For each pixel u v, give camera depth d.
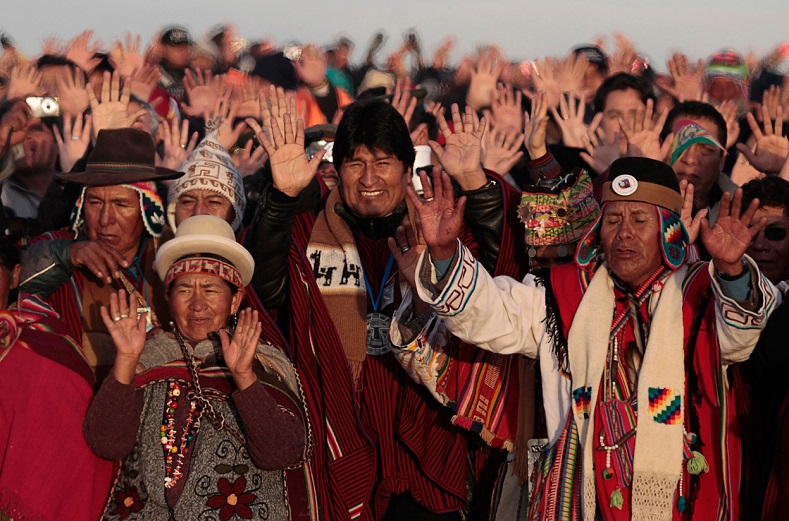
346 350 10.77
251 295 10.55
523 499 10.40
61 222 12.50
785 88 20.61
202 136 18.05
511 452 10.40
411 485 10.57
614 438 9.16
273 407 9.19
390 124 10.66
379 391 10.74
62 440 9.48
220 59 21.44
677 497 9.10
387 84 21.55
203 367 9.55
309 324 10.70
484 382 10.22
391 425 10.68
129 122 13.16
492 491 10.73
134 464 9.30
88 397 9.72
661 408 9.09
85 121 16.31
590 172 13.64
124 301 9.17
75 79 16.64
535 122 11.92
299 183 10.31
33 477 9.37
